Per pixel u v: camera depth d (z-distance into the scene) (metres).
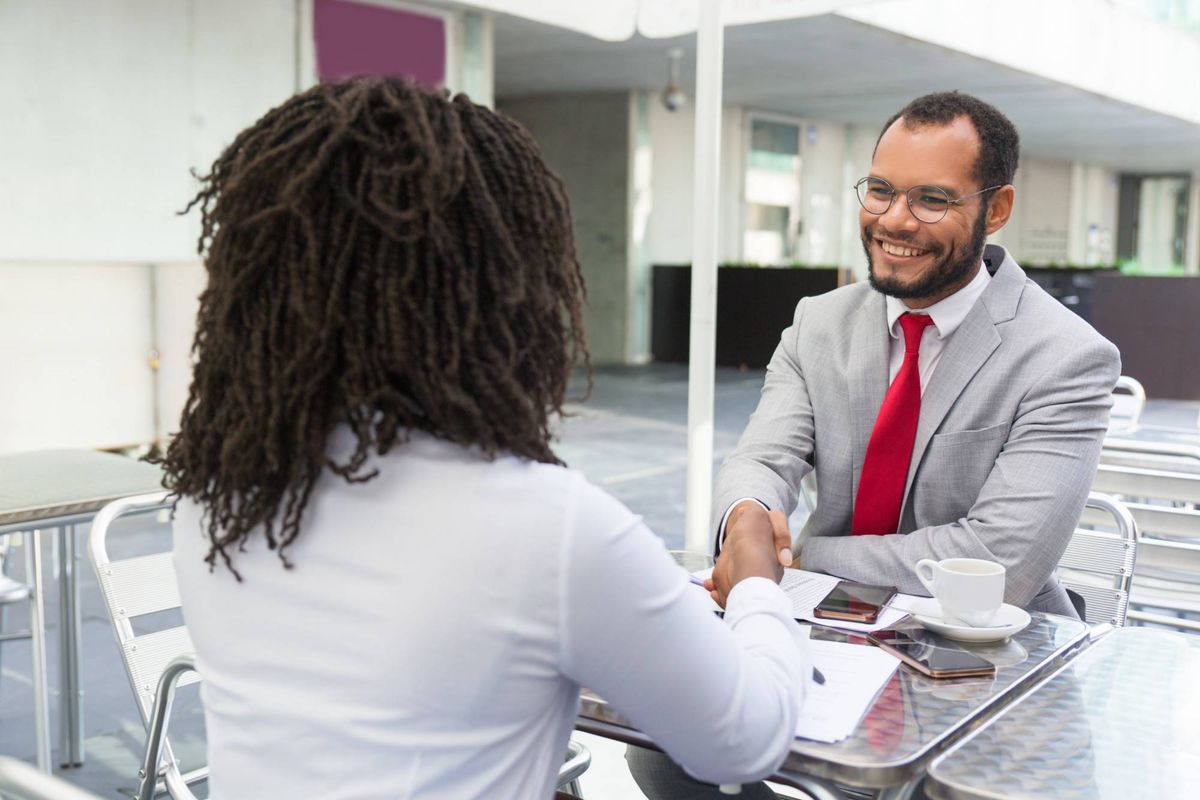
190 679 2.03
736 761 0.95
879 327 2.05
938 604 1.61
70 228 6.49
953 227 1.85
